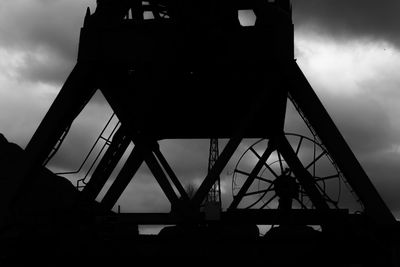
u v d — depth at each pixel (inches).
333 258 467.5
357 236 479.8
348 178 504.4
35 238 507.8
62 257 496.7
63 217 549.0
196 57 546.0
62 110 549.0
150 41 556.4
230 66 549.3
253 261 469.1
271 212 542.6
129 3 576.7
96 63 554.9
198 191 527.5
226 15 586.6
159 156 652.7
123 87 617.6
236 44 542.3
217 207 524.7
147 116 679.7
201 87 665.6
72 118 570.6
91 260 493.4
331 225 517.7
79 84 553.3
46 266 494.0
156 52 553.3
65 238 506.6
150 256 484.1
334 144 507.5
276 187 711.7
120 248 492.4
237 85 655.8
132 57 552.7
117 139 655.8
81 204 613.6
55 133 555.2
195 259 476.4
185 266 476.7
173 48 551.5
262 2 552.1
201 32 551.2
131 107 645.9
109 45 557.3
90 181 636.1
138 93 661.9
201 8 591.5
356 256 470.6
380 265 467.8
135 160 669.9
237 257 472.1
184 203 531.8
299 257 468.1
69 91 552.4
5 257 496.4
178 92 689.0
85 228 519.5
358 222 499.2
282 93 653.9
